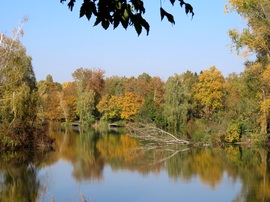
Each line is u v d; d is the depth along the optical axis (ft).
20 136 98.78
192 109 161.79
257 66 79.66
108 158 88.53
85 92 200.95
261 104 82.02
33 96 100.53
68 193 54.60
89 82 225.76
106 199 51.34
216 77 165.07
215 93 162.50
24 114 97.91
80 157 90.07
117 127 192.24
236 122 107.04
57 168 75.05
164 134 123.54
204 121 136.67
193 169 72.79
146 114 149.38
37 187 58.08
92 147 109.40
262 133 96.37
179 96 143.13
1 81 92.02
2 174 68.49
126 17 11.26
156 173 69.72
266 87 81.76
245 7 74.54
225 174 66.80
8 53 92.43
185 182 61.62
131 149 104.68
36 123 112.57
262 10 74.38
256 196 51.21
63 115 214.69
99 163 81.56
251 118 98.53
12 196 52.13
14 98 90.53
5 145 98.02
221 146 105.29
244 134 107.24
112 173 70.18
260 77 79.87
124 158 88.63
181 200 50.52
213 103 164.25
